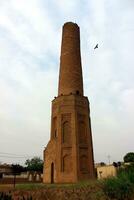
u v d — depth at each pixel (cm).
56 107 3441
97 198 1599
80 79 3597
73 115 3281
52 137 3378
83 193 1755
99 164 6303
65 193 1864
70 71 3553
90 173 3131
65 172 3044
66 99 3372
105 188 1603
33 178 5356
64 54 3681
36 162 6612
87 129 3353
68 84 3488
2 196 1275
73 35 3784
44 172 3294
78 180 2948
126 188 1496
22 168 5909
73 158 3072
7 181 4344
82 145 3206
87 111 3453
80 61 3728
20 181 4584
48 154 3325
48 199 1877
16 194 1970
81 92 3538
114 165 4778
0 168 6053
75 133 3189
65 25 3859
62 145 3186
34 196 1927
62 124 3297
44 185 2244
